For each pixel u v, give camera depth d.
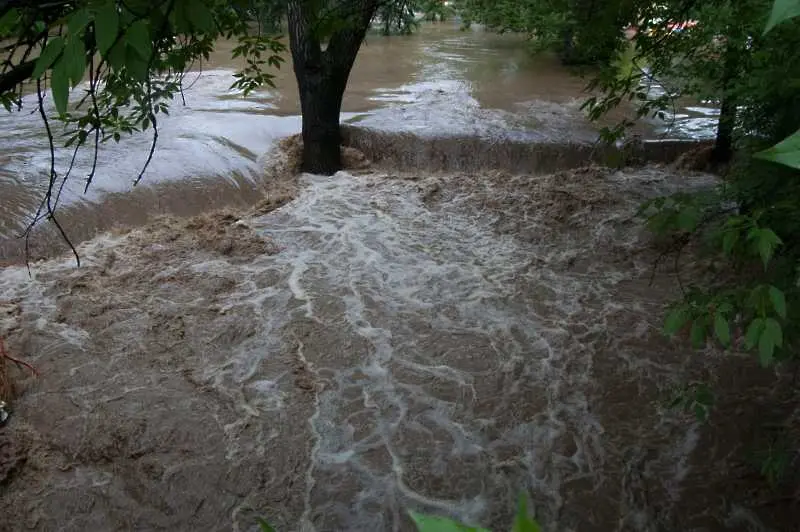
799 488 4.71
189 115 11.14
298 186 9.76
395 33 21.27
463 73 15.69
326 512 4.53
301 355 6.08
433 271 7.62
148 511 4.50
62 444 4.93
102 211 8.01
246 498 4.62
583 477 4.87
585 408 5.55
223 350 6.09
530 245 8.32
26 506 4.45
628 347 6.31
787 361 5.86
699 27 5.27
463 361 6.09
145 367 5.79
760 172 3.75
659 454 5.07
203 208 8.77
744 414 5.42
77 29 1.23
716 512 4.58
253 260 7.65
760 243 2.48
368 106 12.52
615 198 9.35
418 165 10.75
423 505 4.61
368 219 8.78
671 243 8.06
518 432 5.29
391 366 5.99
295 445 5.07
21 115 10.20
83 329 6.21
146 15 1.54
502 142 10.70
